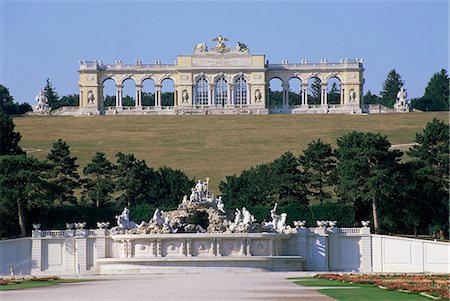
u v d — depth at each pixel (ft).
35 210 563.07
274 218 514.27
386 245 507.71
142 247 491.31
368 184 551.59
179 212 514.68
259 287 348.59
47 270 507.30
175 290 335.06
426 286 341.41
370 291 328.29
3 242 494.18
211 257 482.69
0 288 358.84
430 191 566.77
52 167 561.84
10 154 621.72
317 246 508.53
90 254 507.71
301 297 304.30
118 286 361.71
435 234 562.25
